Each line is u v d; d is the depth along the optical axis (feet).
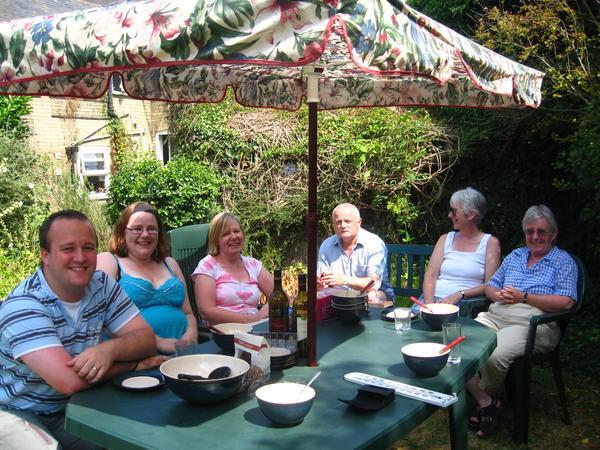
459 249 12.53
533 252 11.43
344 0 4.69
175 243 12.69
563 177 18.98
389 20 5.15
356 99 12.54
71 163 33.01
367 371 6.67
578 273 11.15
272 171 24.43
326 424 5.18
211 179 25.54
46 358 6.20
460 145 20.53
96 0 38.01
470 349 7.50
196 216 25.52
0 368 6.70
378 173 21.86
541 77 9.35
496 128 20.01
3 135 27.73
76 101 33.24
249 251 24.72
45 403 6.68
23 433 6.34
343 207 12.26
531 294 10.92
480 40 18.78
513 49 17.34
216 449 4.69
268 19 4.62
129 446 4.88
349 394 5.95
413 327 8.66
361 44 4.80
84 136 33.94
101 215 26.78
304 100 13.15
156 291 10.07
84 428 5.24
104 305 7.31
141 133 35.81
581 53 15.71
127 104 35.14
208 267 11.08
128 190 26.81
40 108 31.71
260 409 5.54
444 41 6.27
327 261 12.78
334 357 7.19
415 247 13.69
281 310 7.54
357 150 21.75
